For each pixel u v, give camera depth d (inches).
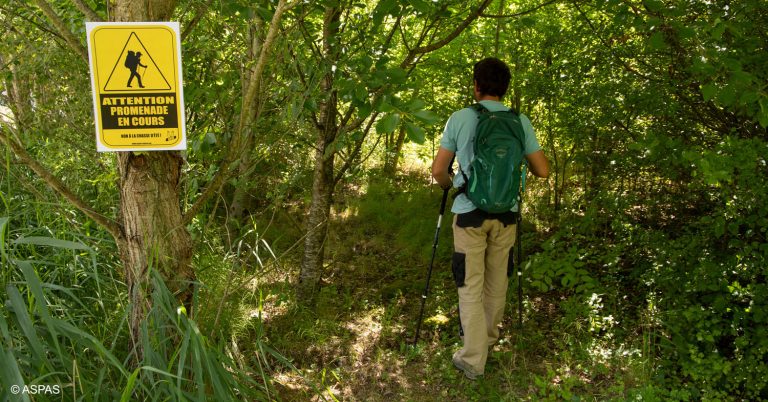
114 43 76.2
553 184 257.1
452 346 144.4
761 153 113.7
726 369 121.4
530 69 204.7
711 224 140.7
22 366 77.7
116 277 116.1
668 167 159.2
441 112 214.8
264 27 117.3
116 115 77.8
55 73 107.0
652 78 166.9
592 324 149.6
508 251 131.5
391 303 179.5
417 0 104.0
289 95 111.5
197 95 105.4
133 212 87.1
